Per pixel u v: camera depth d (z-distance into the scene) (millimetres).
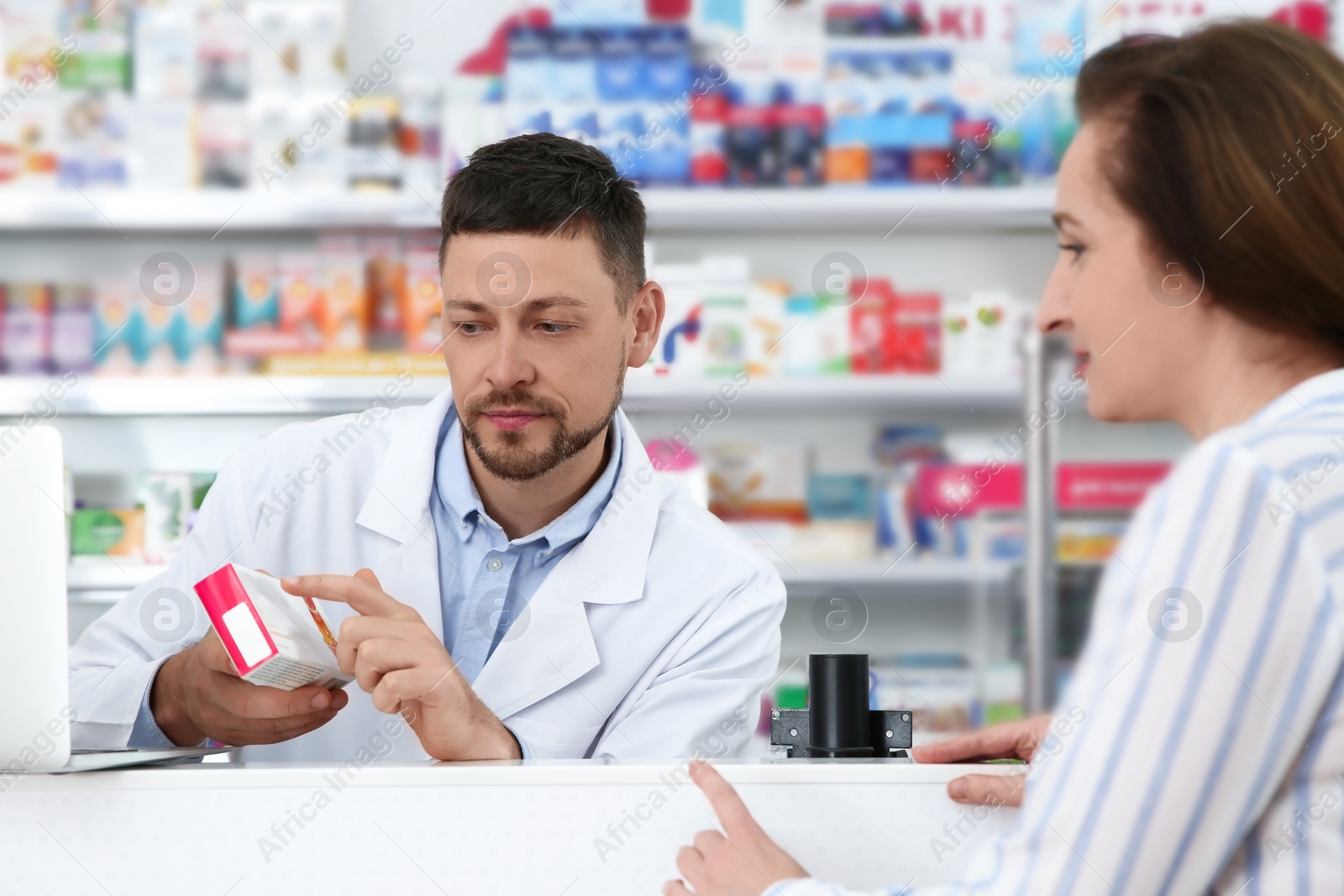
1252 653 567
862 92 2543
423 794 781
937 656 2584
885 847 795
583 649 1331
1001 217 2586
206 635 1019
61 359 2490
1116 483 2521
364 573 990
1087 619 2502
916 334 2537
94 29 2480
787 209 2512
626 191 1280
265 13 2494
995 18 2562
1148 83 668
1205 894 603
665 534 1443
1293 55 650
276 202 2477
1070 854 584
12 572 782
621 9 2549
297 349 2494
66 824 778
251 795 780
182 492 2461
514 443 1208
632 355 1398
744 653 1371
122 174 2479
